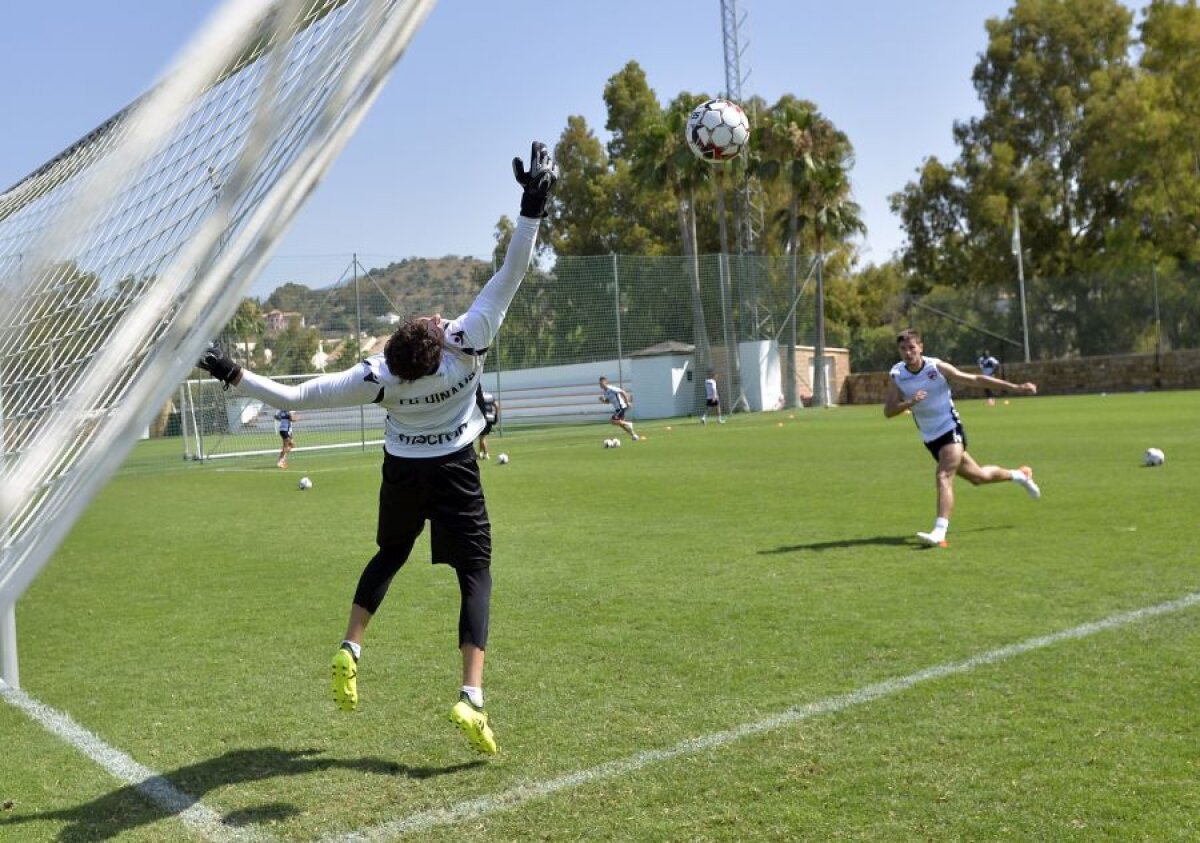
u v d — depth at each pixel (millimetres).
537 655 5914
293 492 16984
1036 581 7148
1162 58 47750
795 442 22297
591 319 37719
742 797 3814
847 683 5090
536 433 32469
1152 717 4398
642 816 3701
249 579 8953
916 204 57062
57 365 2709
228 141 2617
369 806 3953
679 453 20734
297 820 3859
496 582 8094
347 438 34406
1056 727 4340
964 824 3502
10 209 3887
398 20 2541
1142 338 41656
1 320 2357
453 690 5391
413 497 4488
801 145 42625
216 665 6141
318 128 2551
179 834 3789
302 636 6754
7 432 2703
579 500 13320
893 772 3965
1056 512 10234
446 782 4145
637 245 55688
